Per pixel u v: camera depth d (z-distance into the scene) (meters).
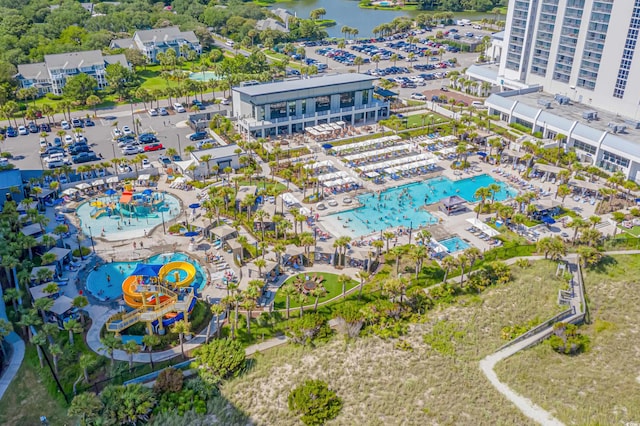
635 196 149.38
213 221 132.75
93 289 108.38
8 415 80.19
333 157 170.62
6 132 184.75
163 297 98.62
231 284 102.62
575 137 169.12
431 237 126.69
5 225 117.06
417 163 160.88
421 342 95.75
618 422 79.81
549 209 138.38
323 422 79.56
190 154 165.12
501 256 120.94
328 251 119.31
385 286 101.88
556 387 86.62
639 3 165.62
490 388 85.94
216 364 85.69
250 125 179.12
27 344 93.38
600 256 117.06
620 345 96.31
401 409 82.19
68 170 148.50
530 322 100.31
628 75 175.12
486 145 181.25
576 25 187.62
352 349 94.00
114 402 77.62
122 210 137.88
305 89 187.12
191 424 78.25
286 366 90.00
